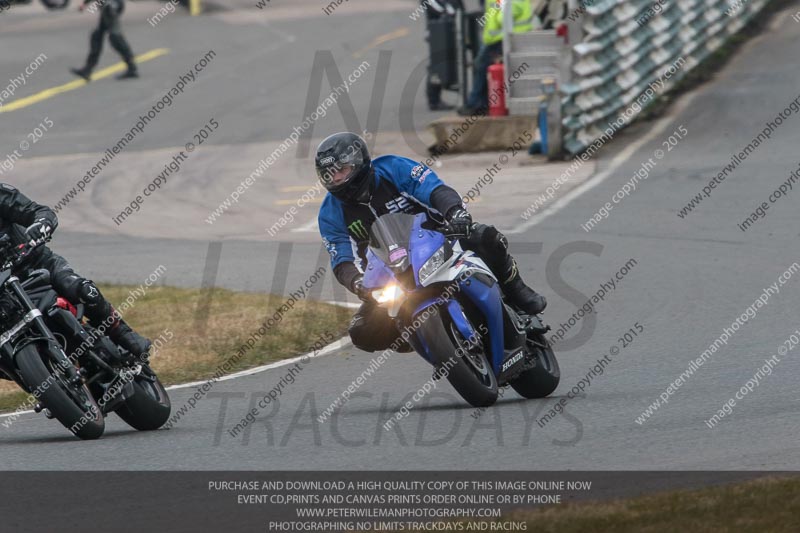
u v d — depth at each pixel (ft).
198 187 219.82
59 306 84.23
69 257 172.65
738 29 302.45
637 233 162.40
